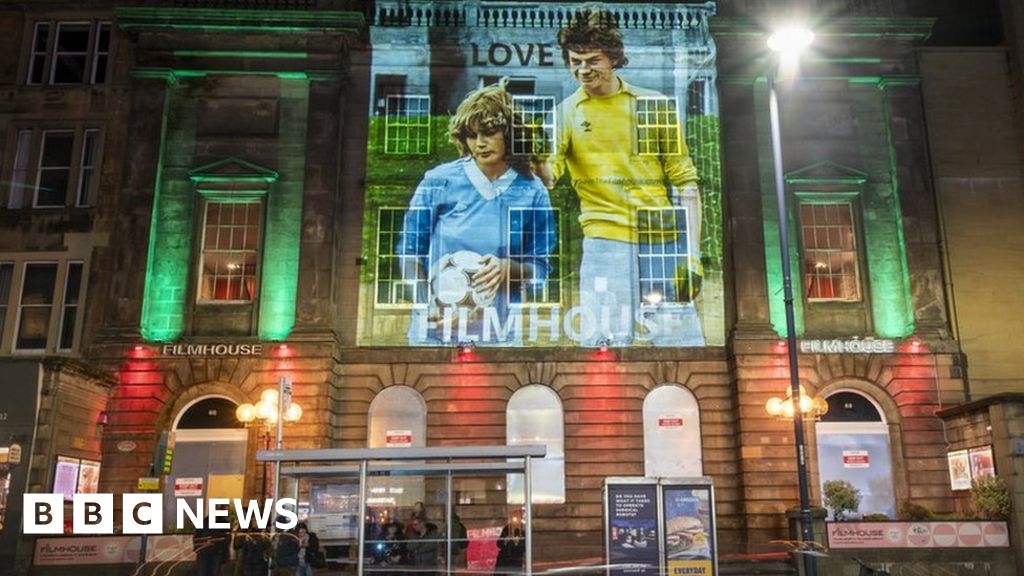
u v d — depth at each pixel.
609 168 29.53
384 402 27.73
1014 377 28.03
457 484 26.84
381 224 29.17
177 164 29.06
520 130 29.92
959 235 29.08
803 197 29.17
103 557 21.72
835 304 28.30
